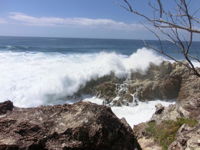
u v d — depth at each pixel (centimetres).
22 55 2783
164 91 1722
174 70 1766
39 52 3403
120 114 1466
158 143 759
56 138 493
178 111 904
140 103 1659
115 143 527
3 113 568
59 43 7381
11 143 463
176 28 191
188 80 1695
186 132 676
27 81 1761
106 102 1686
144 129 858
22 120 517
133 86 1742
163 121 869
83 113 538
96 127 516
